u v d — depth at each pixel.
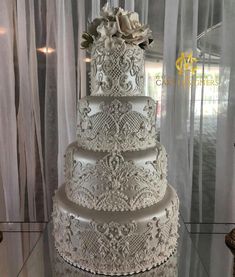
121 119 0.84
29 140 1.53
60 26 1.41
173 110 1.48
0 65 1.45
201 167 1.56
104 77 0.87
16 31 1.44
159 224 0.84
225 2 1.42
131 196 0.84
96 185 0.83
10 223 1.37
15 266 1.12
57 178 1.56
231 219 1.58
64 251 0.90
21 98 1.48
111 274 0.83
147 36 0.88
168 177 1.51
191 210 1.59
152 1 1.43
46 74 1.47
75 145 0.94
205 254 1.16
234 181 1.55
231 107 1.50
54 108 1.51
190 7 1.44
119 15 0.83
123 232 0.80
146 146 0.89
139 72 0.90
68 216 0.84
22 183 1.58
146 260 0.84
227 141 1.52
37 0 1.42
